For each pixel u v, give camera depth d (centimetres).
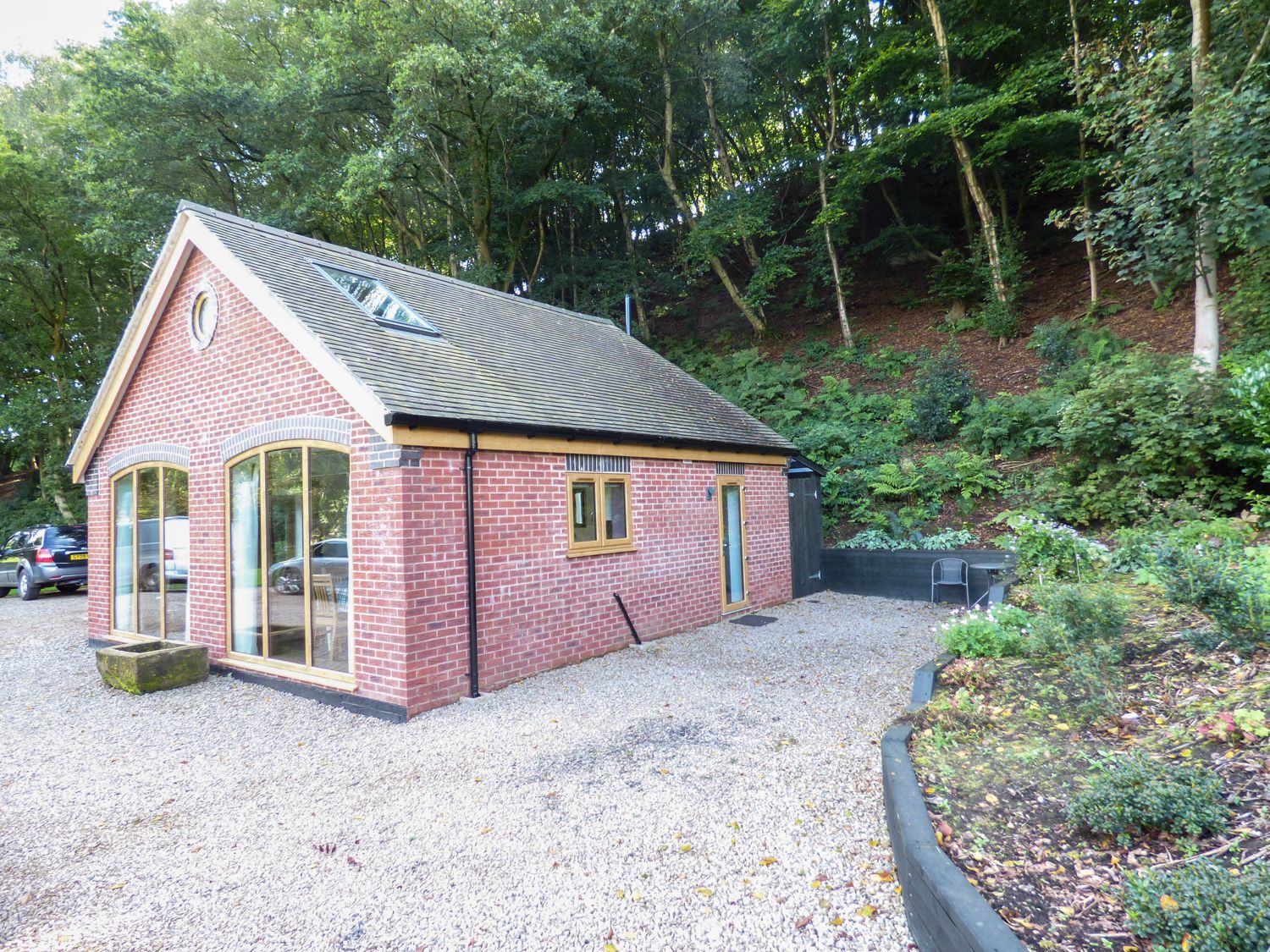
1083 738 381
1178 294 1500
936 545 1159
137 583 926
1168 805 270
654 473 933
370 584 629
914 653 775
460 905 321
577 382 947
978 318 1759
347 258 954
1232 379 905
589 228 2461
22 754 552
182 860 377
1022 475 1191
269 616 741
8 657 910
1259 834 254
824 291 2262
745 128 2552
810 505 1284
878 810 388
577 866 350
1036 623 527
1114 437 977
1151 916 213
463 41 1565
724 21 1956
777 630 946
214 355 806
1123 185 982
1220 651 437
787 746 498
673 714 586
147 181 1712
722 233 1962
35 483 2667
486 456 693
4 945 304
